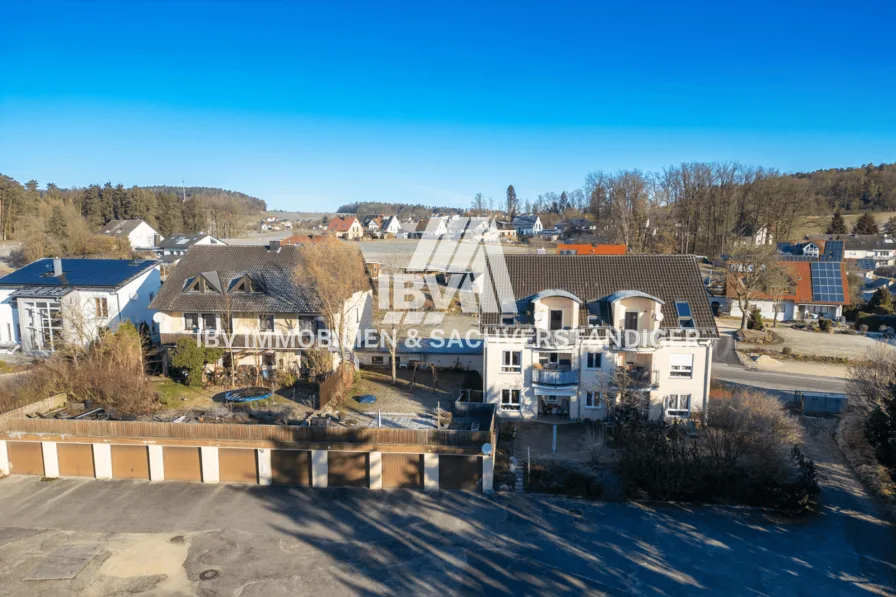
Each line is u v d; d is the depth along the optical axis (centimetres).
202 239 11112
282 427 3020
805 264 7081
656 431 3256
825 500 2884
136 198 14350
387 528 2689
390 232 16338
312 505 2888
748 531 2642
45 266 5116
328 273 4247
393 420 3647
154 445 3094
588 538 2595
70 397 3678
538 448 3356
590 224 14538
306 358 4256
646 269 3947
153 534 2628
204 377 4231
